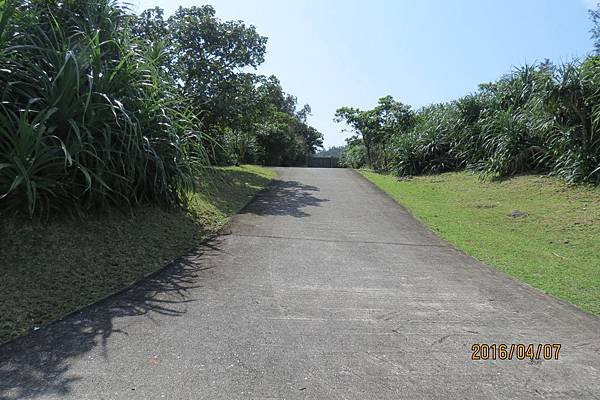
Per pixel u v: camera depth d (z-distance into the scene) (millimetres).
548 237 7656
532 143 12344
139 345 3414
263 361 3258
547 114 11609
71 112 5348
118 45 6121
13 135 4801
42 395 2738
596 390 3064
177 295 4453
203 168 8117
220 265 5469
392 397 2879
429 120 17609
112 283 4617
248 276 5133
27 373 2975
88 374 2988
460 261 6164
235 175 13727
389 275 5430
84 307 4039
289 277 5176
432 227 8258
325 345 3553
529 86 13922
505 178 12438
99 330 3629
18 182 4602
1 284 4059
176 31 12656
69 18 6258
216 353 3344
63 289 4273
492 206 10109
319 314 4168
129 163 5879
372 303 4504
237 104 13086
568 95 10383
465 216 9359
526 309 4480
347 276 5312
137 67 6277
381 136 21906
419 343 3664
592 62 10680
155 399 2744
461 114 15977
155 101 6547
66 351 3275
